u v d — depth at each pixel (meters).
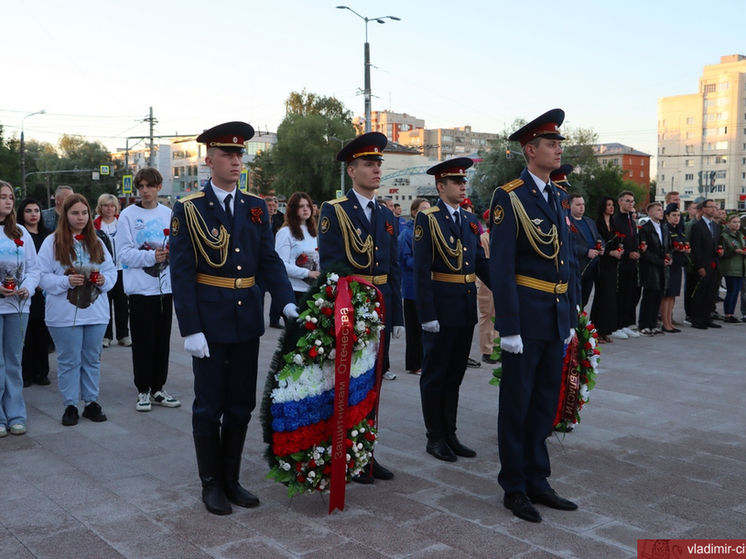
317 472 4.12
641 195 91.19
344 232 5.09
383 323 4.43
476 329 11.54
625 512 4.18
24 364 7.39
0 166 50.34
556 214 4.36
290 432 4.08
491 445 5.49
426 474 4.84
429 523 3.99
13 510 4.14
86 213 6.03
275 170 57.34
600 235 9.92
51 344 9.39
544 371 4.36
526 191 4.32
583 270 9.18
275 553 3.60
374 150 5.13
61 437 5.59
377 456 5.21
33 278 5.79
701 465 5.02
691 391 7.17
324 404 4.13
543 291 4.30
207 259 4.23
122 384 7.40
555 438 5.62
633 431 5.82
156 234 6.48
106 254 6.17
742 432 5.81
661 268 10.61
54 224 8.70
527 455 4.33
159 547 3.66
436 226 5.26
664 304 11.09
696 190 107.25
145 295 6.31
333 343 4.11
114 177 70.00
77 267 5.92
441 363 5.21
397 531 3.88
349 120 65.62
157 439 5.55
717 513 4.17
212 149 4.32
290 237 8.46
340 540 3.76
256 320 4.36
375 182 5.18
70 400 5.95
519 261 4.34
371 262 5.14
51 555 3.57
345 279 4.19
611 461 5.10
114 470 4.84
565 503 4.21
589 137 63.75
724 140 104.25
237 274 4.31
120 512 4.12
